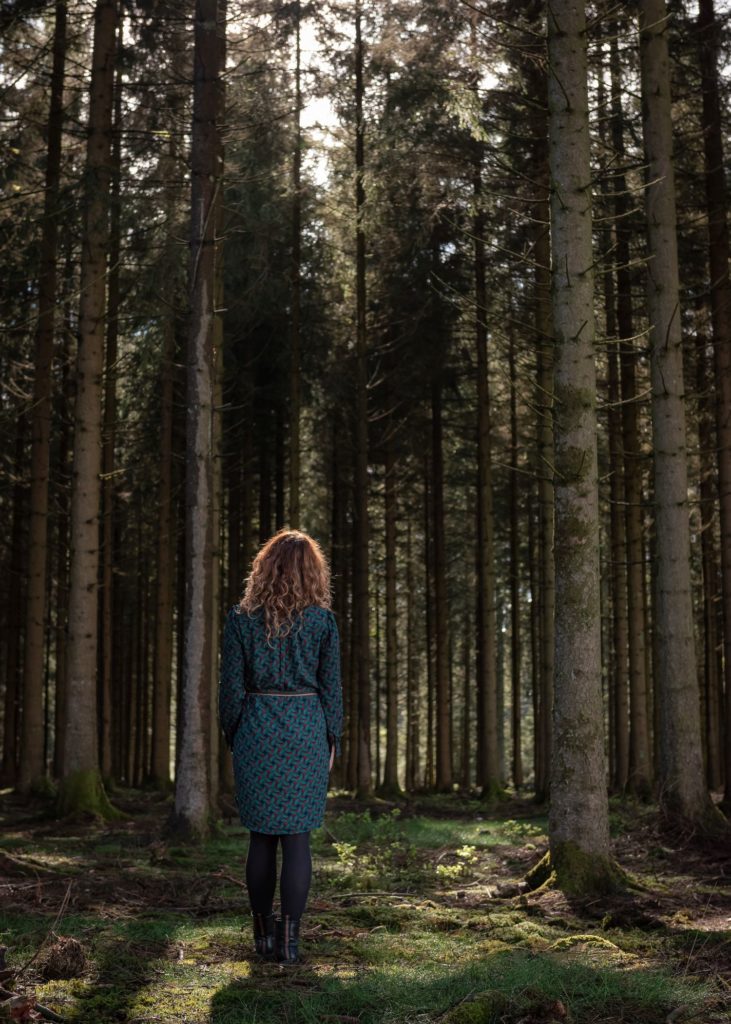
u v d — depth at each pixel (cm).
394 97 1338
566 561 580
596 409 600
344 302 1938
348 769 2231
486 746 1697
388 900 553
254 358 1839
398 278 1716
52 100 1365
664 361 898
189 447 923
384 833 923
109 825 1020
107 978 358
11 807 1263
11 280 1234
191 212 956
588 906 509
